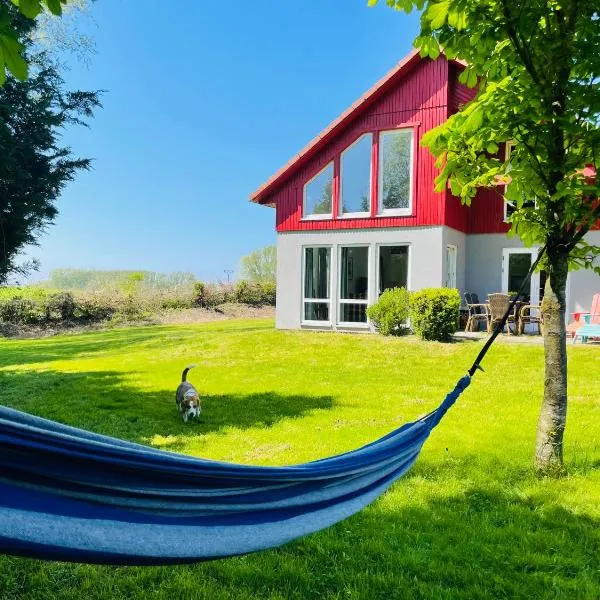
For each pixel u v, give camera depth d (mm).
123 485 1851
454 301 13461
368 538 3785
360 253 16266
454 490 4586
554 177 4523
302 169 16859
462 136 4562
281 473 2303
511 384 9141
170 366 12312
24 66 2750
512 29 4051
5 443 1532
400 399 8250
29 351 17031
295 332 16031
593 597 3041
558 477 4836
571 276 15094
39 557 1611
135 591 3232
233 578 3328
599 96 4129
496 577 3262
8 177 13758
